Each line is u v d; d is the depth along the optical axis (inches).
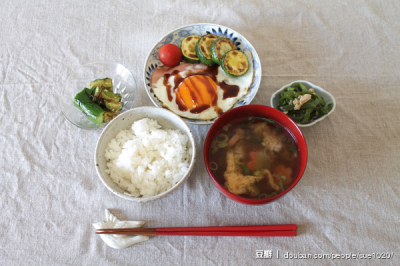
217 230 13.4
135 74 17.5
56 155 15.4
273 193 12.8
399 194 14.2
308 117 14.9
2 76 17.5
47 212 14.2
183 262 13.2
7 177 15.0
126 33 18.8
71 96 16.5
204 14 19.3
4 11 19.4
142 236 13.5
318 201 14.1
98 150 13.1
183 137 14.4
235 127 14.1
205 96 15.6
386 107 16.2
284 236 13.4
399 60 17.5
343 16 18.9
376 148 15.2
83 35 18.7
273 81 17.1
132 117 14.3
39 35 18.7
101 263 13.2
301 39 18.3
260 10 19.3
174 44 17.0
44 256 13.4
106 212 14.0
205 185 14.6
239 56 16.1
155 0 19.8
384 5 19.1
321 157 15.0
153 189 13.4
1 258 13.4
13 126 16.2
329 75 17.2
